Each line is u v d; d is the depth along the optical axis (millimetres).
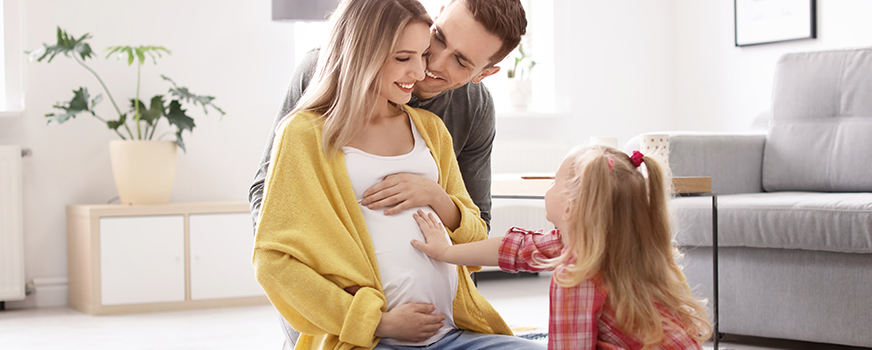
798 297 2354
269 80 3791
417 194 1264
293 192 1193
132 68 3557
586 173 1099
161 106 3338
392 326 1156
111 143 3330
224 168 3713
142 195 3309
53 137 3447
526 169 4207
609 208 1085
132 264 3215
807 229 2275
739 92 4355
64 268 3473
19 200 3264
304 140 1225
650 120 4742
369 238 1218
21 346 2629
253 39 3762
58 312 3264
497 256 1239
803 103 2908
